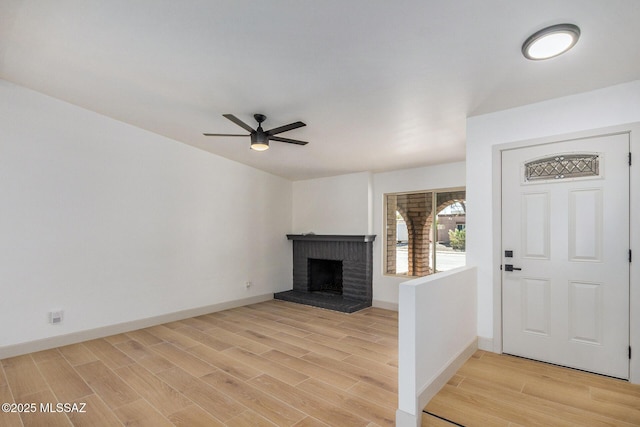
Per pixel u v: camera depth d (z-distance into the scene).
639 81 2.48
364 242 5.40
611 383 2.45
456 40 2.04
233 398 2.49
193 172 4.79
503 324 3.04
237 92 2.99
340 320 4.63
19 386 2.67
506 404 2.18
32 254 3.38
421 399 2.11
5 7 2.10
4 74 3.10
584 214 2.68
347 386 2.68
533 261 2.90
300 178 6.28
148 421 2.20
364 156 4.64
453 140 3.92
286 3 1.83
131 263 4.12
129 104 3.54
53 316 3.49
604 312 2.58
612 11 1.70
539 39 1.93
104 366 3.05
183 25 2.12
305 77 2.64
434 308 2.33
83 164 3.74
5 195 3.24
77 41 2.44
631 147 2.50
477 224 3.20
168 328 4.22
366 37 2.08
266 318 4.71
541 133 2.88
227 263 5.23
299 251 6.29
